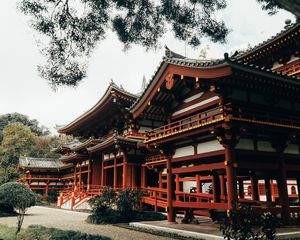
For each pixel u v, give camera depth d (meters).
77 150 39.53
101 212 22.25
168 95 19.17
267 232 10.13
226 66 13.01
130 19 13.81
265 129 14.50
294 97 16.66
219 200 18.62
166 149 18.81
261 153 15.27
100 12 12.76
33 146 81.50
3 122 97.50
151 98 18.88
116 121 36.12
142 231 16.86
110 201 22.50
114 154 31.80
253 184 21.50
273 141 15.94
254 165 14.77
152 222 19.28
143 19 13.87
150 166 28.47
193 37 14.27
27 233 13.42
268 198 20.42
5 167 67.69
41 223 21.44
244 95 15.32
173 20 13.84
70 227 18.95
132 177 29.95
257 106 15.63
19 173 60.97
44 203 47.16
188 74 15.59
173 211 18.56
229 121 13.14
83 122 41.66
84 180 48.97
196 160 17.95
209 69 14.04
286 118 16.39
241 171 18.98
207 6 13.49
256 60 25.58
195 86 15.90
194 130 15.19
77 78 12.95
